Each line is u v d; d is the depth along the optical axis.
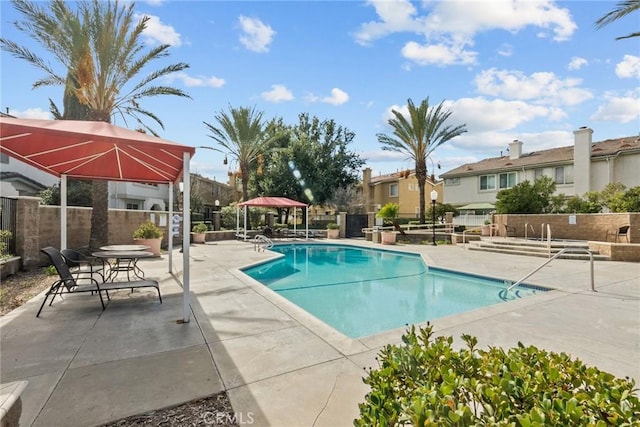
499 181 25.52
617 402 1.38
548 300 5.65
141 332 4.10
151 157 6.02
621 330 4.16
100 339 3.86
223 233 20.67
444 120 19.72
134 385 2.79
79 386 2.77
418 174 20.36
